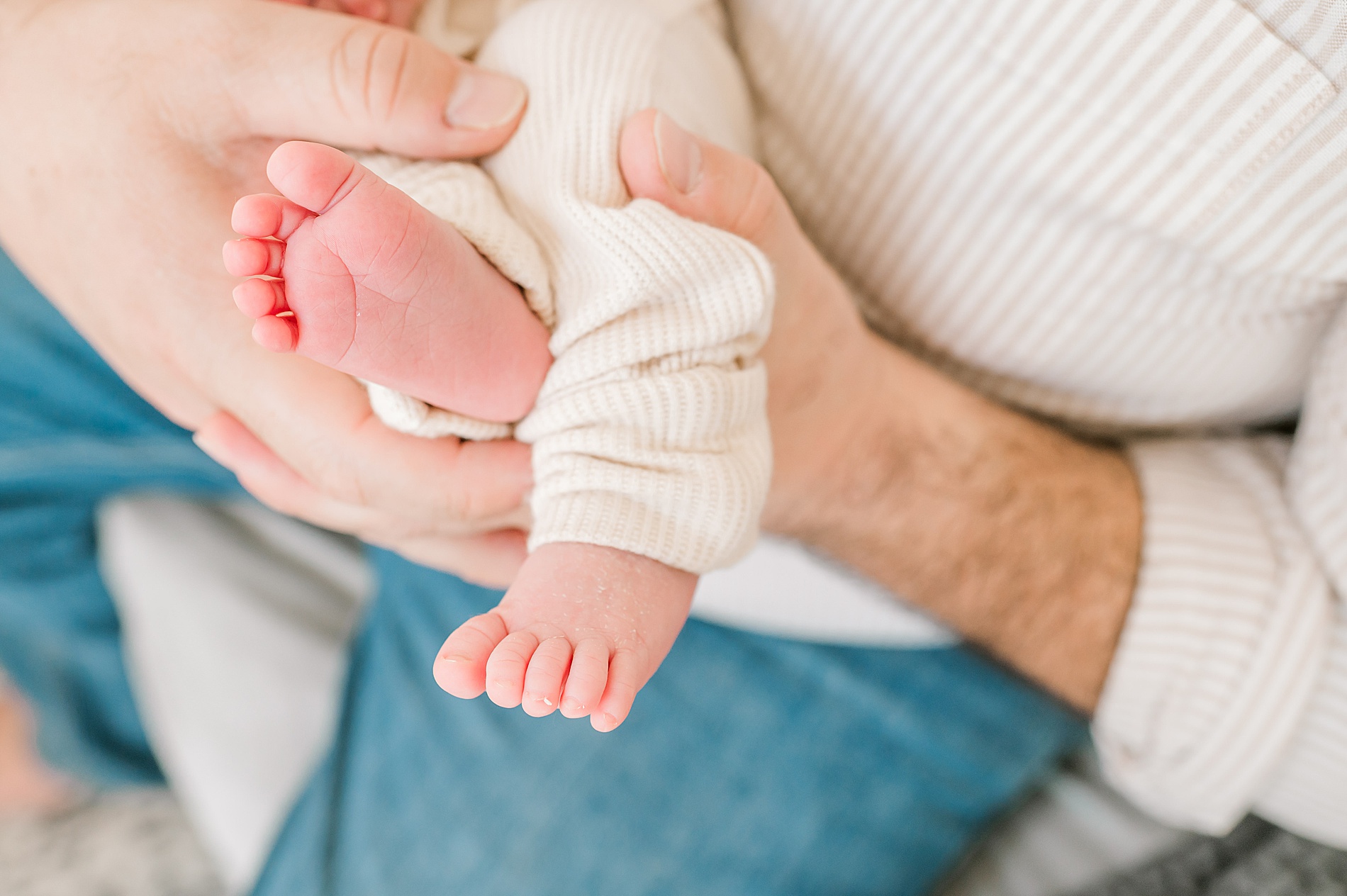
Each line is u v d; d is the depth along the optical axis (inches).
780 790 28.5
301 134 17.9
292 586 42.3
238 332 18.6
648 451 15.4
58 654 42.9
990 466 23.5
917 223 21.9
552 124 17.6
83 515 41.4
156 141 18.0
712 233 15.9
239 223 12.2
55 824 45.1
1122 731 24.0
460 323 14.4
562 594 14.5
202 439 20.5
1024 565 23.4
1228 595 21.4
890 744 28.4
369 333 13.6
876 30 19.8
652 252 15.4
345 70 16.8
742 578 27.1
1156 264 19.8
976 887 30.6
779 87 22.5
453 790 30.8
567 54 18.2
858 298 25.1
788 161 23.6
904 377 23.6
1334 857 26.4
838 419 22.5
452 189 16.6
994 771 28.2
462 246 14.4
